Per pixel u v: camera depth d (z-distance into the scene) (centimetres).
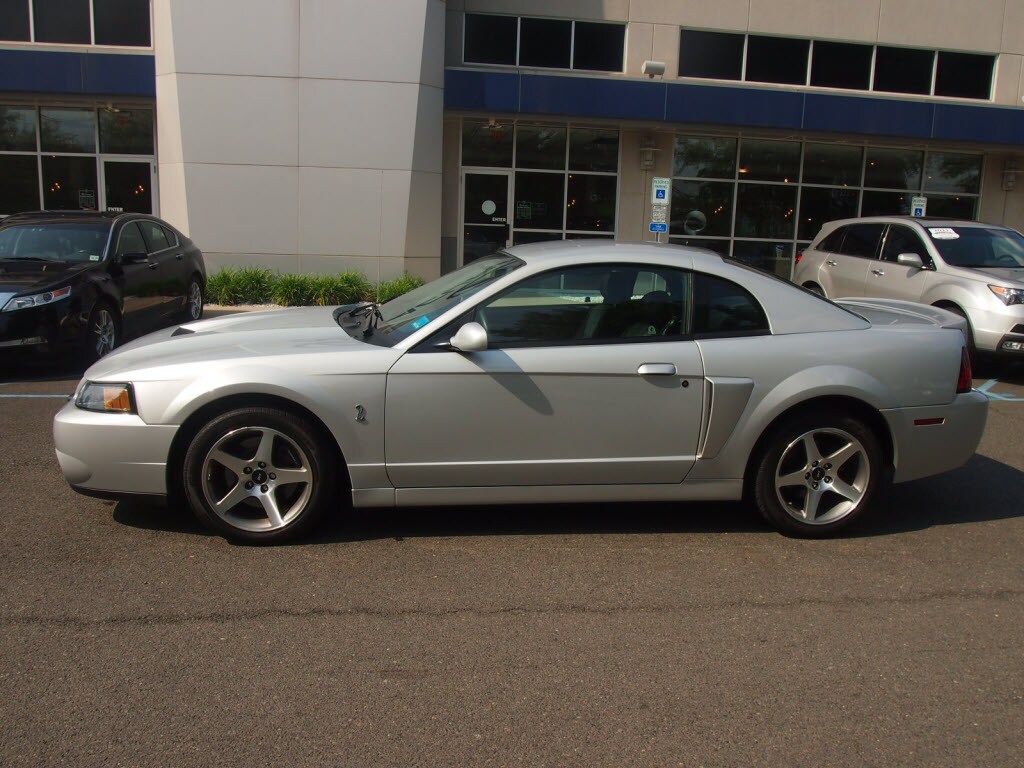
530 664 338
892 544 472
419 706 308
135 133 1589
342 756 280
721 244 1736
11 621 362
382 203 1473
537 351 442
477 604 388
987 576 432
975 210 1808
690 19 1644
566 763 279
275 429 432
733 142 1708
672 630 369
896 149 1759
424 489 447
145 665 331
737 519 505
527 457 447
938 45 1723
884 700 320
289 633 358
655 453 454
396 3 1427
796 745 291
